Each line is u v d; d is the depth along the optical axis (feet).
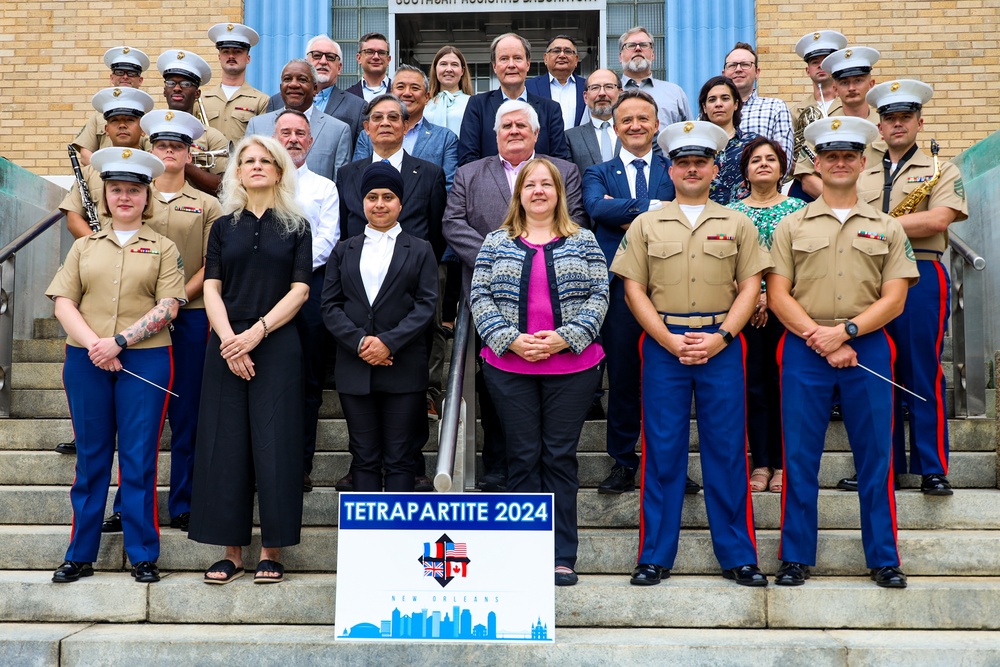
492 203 16.98
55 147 29.25
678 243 14.35
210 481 14.12
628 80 22.90
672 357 14.28
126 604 14.03
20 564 15.11
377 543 13.12
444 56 22.79
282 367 14.29
